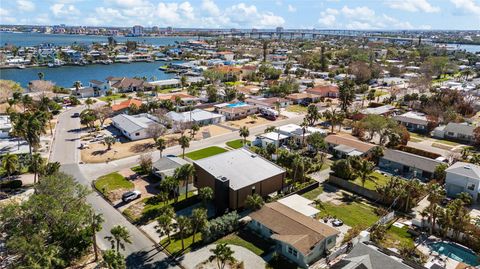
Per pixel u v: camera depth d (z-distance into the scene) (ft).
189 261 154.92
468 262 156.15
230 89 498.69
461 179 215.72
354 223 187.42
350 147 284.61
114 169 252.21
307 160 243.40
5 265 143.64
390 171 260.01
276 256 157.58
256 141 311.88
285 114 423.64
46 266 132.98
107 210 197.16
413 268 128.47
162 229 177.27
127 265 151.43
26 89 519.19
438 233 177.06
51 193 162.20
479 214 196.54
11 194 210.79
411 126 368.48
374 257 135.23
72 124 359.05
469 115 408.67
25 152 274.98
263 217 177.27
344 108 406.82
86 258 155.63
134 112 393.09
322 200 213.66
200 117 374.84
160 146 269.44
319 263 154.20
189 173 202.28
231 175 207.00
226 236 175.22
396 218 193.77
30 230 143.64
